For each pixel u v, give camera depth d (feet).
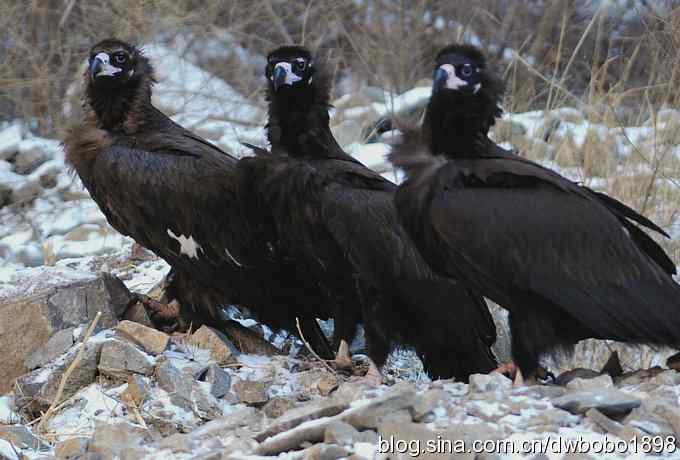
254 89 72.54
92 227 59.57
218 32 72.28
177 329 42.73
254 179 39.99
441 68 35.35
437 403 30.48
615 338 33.50
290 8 75.15
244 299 41.98
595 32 70.33
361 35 73.51
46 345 39.55
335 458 27.91
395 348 40.32
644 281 33.27
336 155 40.52
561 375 34.60
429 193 34.40
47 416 36.60
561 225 33.45
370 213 38.45
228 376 38.06
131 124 42.93
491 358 39.88
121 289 41.75
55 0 71.00
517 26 72.49
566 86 68.03
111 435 33.71
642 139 56.08
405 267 38.40
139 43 70.44
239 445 30.40
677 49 60.18
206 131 66.90
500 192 34.04
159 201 40.96
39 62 70.08
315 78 40.47
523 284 33.53
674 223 50.39
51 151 66.90
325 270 39.78
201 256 41.32
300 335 41.04
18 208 63.57
